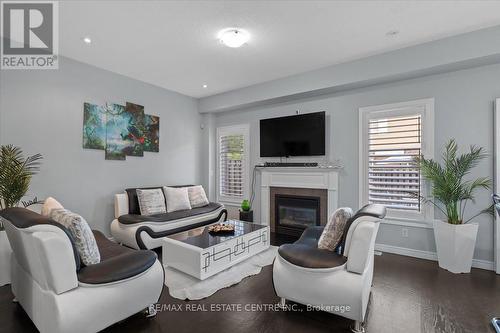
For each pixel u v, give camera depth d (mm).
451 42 2852
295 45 3057
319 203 4145
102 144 3787
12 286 2182
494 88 2910
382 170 3627
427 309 2135
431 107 3248
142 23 2564
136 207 3898
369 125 3695
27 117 3064
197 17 2471
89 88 3627
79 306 1589
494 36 2643
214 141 5520
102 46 3068
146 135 4398
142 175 4344
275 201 4621
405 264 3102
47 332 1597
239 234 3135
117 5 2266
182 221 3848
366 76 3389
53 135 3275
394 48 3148
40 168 3164
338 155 3973
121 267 1814
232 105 4824
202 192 4727
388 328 1888
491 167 2928
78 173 3523
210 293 2379
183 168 5078
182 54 3289
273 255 3350
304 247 2213
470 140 3037
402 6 2312
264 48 3133
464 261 2814
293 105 4445
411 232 3393
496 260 2826
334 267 1896
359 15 2451
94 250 1876
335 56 3361
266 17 2479
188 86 4598
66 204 3400
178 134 4980
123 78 4051
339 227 2121
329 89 3822
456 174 2953
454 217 2922
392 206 3512
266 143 4652
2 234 2518
